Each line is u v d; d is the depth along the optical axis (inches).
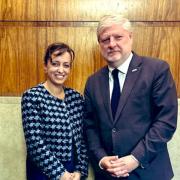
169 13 62.9
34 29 65.2
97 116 54.3
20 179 66.6
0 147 66.3
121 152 50.3
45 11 64.6
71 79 66.5
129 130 49.6
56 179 50.5
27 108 51.6
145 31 63.9
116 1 63.4
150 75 49.6
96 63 65.6
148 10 63.2
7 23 65.2
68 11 64.4
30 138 51.0
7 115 65.9
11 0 64.4
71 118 56.2
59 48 53.3
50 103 53.1
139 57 52.7
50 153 51.5
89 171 63.1
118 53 50.2
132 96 49.6
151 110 50.5
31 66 66.2
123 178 51.3
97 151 53.4
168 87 49.0
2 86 66.6
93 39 64.9
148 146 47.6
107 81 54.0
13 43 65.7
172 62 64.1
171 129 48.1
